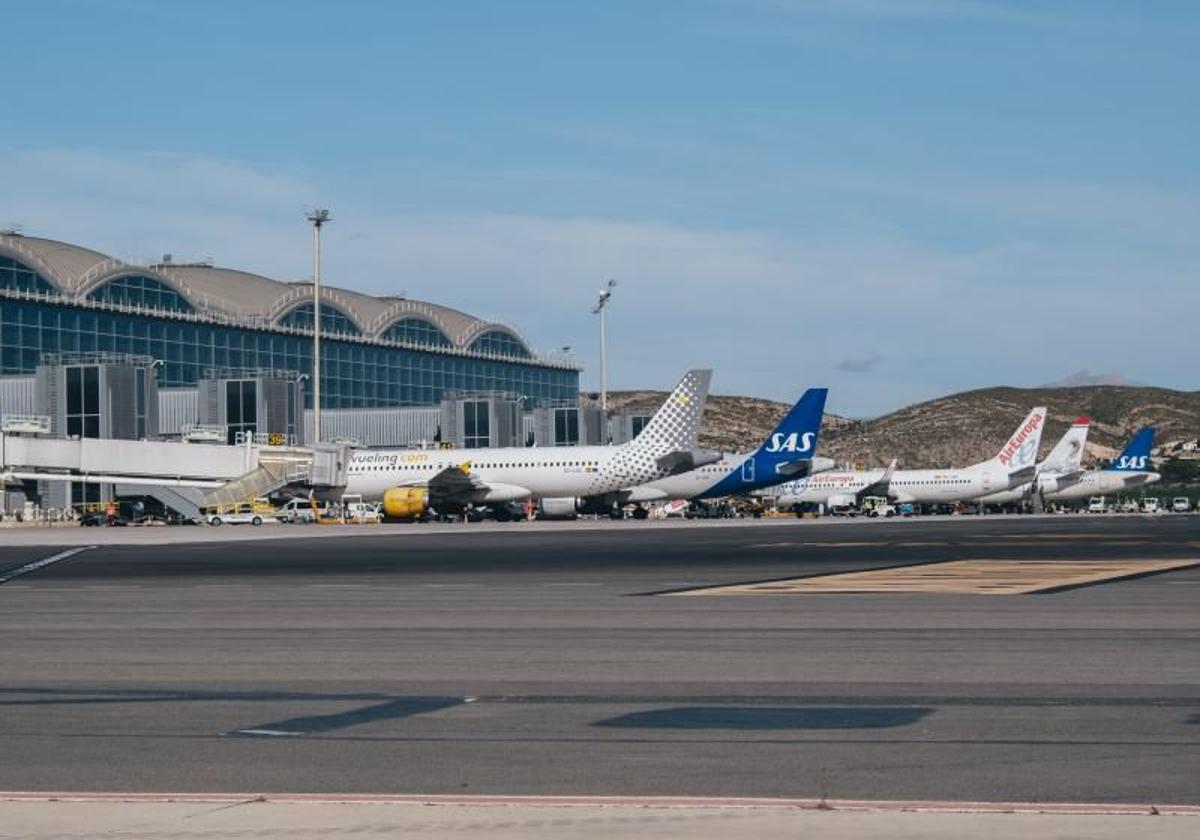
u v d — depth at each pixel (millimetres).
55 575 45000
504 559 51094
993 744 14539
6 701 17875
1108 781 12812
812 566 45094
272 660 21844
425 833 11156
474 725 15953
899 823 11328
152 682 19516
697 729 15547
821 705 17000
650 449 106750
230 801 12273
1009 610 28625
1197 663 20250
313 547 63281
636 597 33000
